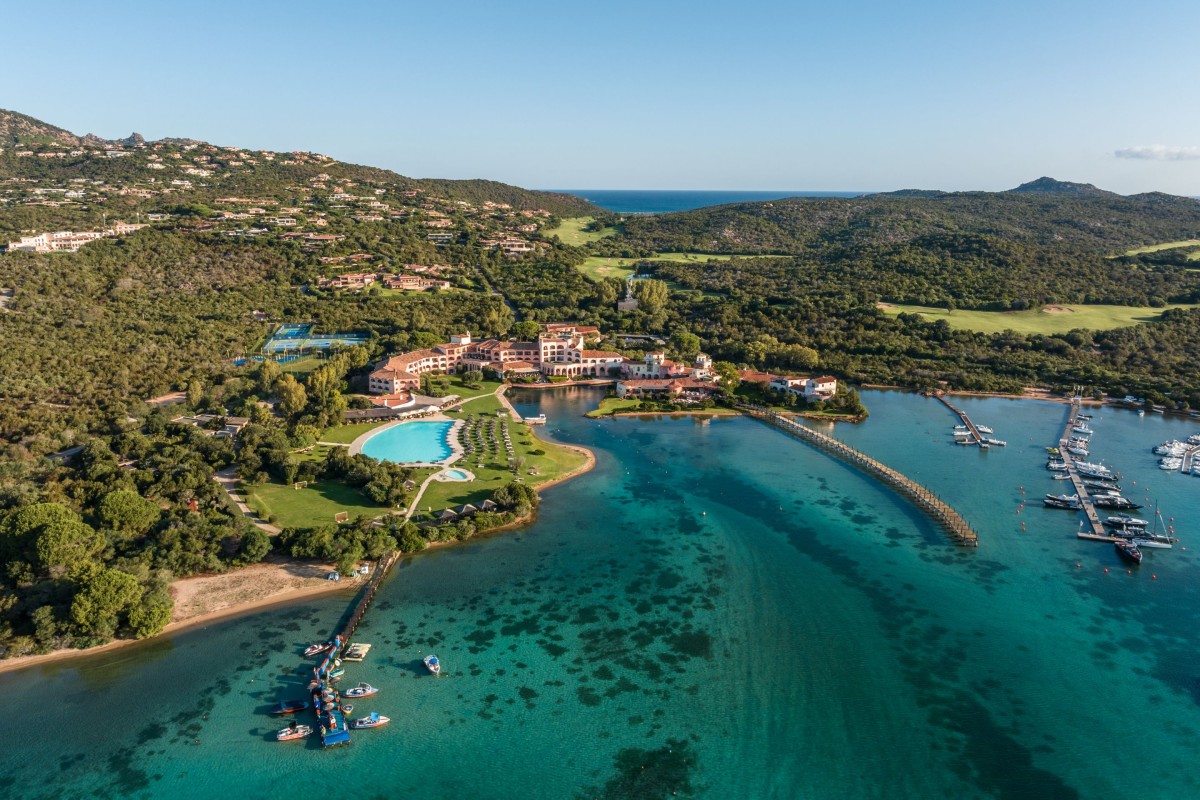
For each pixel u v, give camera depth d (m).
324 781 81.88
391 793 80.38
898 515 154.25
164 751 85.50
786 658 105.00
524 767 84.25
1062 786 82.44
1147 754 87.12
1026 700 96.69
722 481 173.12
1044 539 142.62
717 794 81.12
